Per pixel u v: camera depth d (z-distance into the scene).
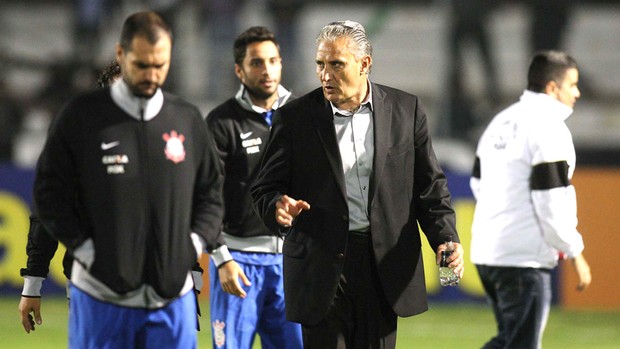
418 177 16.47
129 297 13.54
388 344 16.44
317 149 16.06
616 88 56.84
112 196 13.33
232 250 20.59
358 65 15.75
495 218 20.61
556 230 19.81
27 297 15.72
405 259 16.14
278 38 51.81
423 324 36.72
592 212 40.69
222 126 20.77
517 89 55.53
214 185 14.15
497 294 20.91
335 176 15.94
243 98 20.97
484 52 51.94
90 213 13.40
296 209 15.06
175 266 13.56
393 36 58.38
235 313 20.38
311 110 16.22
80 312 13.70
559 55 20.73
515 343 20.47
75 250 13.41
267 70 20.64
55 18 57.62
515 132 20.41
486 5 51.69
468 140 51.00
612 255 40.66
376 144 15.98
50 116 51.28
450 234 15.96
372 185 15.98
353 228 16.12
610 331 35.47
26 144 49.97
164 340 13.77
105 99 13.51
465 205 41.34
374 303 16.22
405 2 58.66
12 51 56.31
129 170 13.38
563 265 40.94
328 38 15.67
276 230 16.33
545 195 19.78
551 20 53.59
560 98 20.73
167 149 13.53
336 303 16.12
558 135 19.92
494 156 20.84
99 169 13.34
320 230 15.99
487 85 52.31
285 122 16.28
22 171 41.72
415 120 16.44
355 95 15.91
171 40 13.20
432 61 57.84
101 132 13.37
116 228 13.33
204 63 51.47
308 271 16.00
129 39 12.98
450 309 40.28
